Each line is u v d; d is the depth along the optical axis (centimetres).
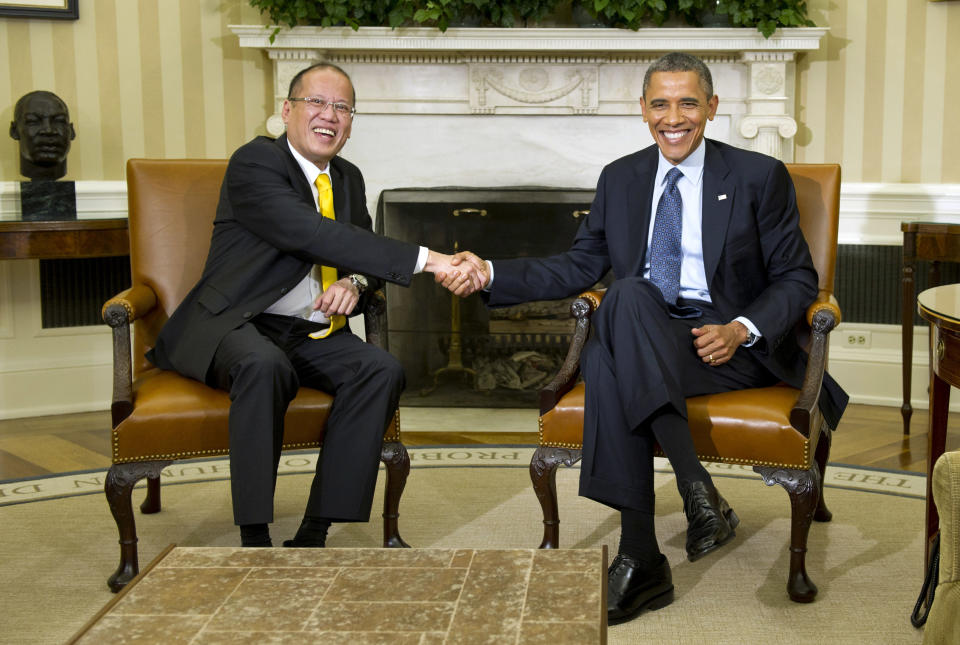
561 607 138
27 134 381
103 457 363
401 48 413
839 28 430
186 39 434
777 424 227
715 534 207
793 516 230
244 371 232
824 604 231
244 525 229
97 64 427
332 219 266
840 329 441
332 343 261
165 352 259
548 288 269
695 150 265
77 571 254
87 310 435
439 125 434
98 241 378
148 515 299
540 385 438
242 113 441
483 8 417
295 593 144
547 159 435
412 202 434
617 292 229
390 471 257
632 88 426
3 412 422
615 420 225
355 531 282
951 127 420
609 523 288
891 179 431
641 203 267
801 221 280
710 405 234
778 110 420
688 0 407
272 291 257
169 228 283
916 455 358
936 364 209
